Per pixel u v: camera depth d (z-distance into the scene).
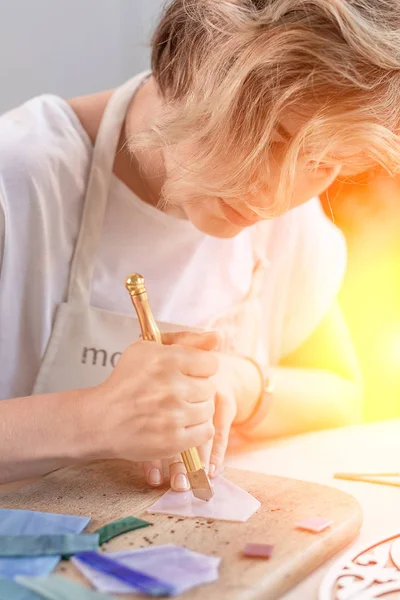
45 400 0.84
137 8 1.67
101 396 0.82
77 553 0.66
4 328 1.04
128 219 1.07
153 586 0.60
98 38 1.68
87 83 1.70
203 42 0.74
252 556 0.66
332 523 0.73
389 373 1.68
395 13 0.65
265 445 1.02
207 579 0.62
